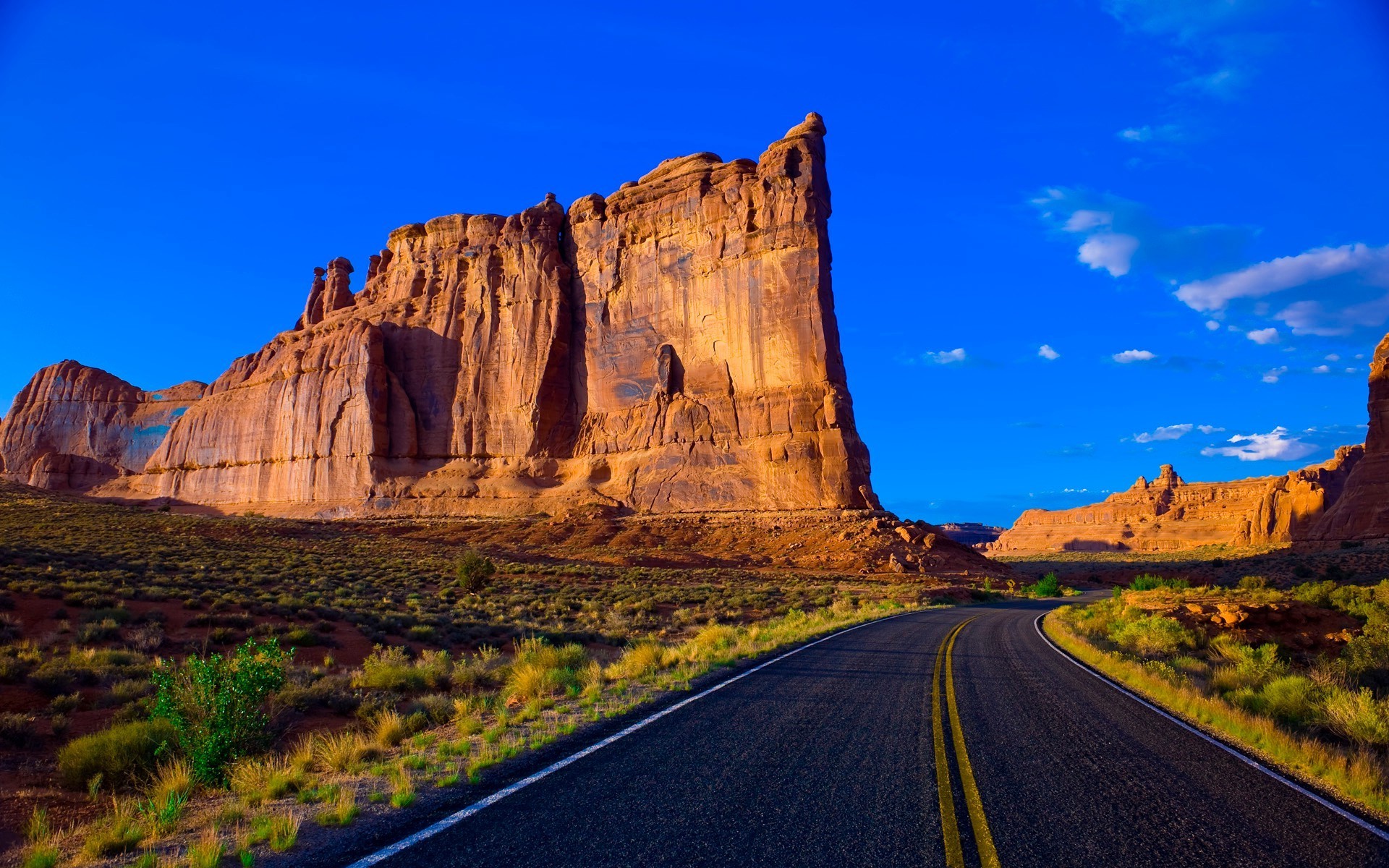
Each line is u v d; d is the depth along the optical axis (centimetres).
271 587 2755
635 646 1994
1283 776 705
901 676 1293
